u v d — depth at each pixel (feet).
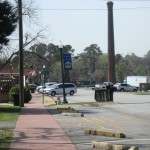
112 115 92.73
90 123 73.10
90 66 650.02
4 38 106.32
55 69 550.77
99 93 156.76
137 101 161.07
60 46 145.07
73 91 243.60
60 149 43.68
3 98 144.56
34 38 151.53
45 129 62.13
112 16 460.55
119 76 597.11
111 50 459.73
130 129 64.54
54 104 137.59
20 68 119.14
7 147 44.65
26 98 141.38
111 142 49.90
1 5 102.68
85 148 44.86
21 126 65.82
